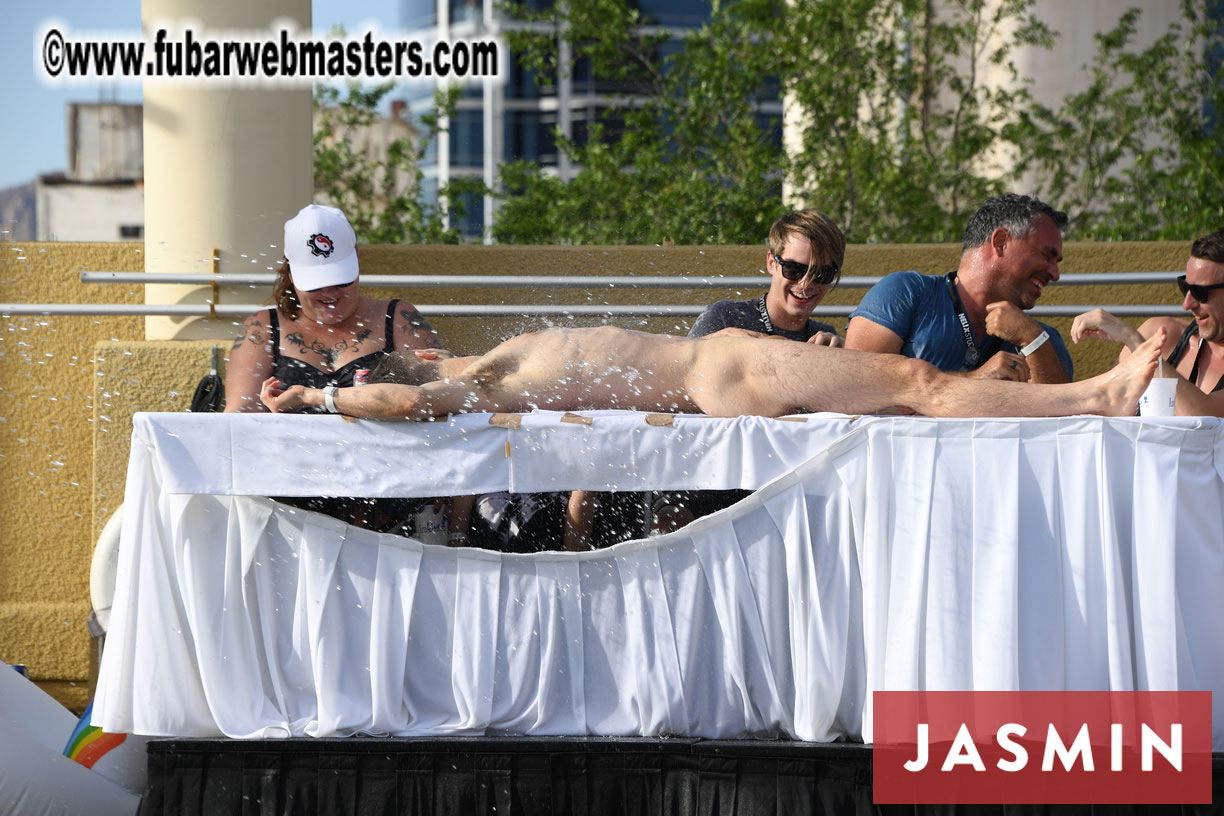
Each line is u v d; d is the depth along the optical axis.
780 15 16.81
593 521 5.84
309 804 5.13
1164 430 5.05
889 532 5.12
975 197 16.92
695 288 8.98
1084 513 5.06
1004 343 6.72
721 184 15.04
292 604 5.29
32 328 9.19
